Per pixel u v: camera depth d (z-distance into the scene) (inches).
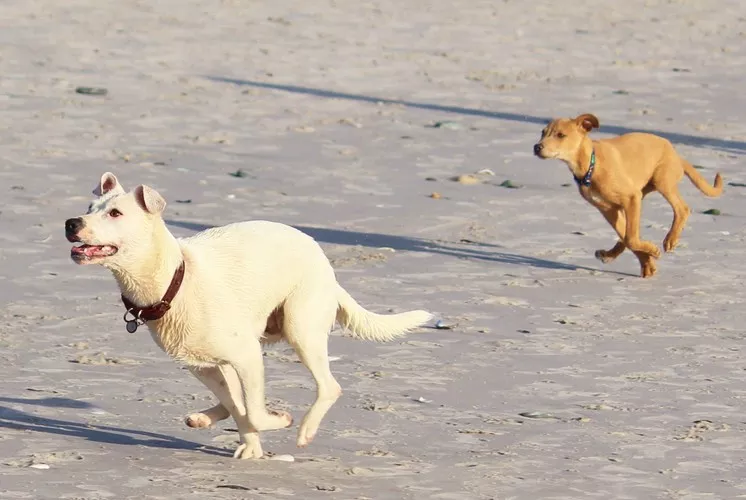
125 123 906.7
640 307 542.3
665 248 616.7
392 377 438.6
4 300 513.3
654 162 612.1
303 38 1360.7
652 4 1739.7
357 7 1585.9
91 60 1161.4
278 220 673.6
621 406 414.9
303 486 329.1
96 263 335.0
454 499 323.9
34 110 929.5
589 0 1738.4
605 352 476.4
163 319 343.9
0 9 1407.5
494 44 1387.8
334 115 981.2
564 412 406.9
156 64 1164.5
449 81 1162.6
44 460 338.3
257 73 1148.5
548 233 669.9
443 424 391.2
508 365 457.1
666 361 467.2
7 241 602.2
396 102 1047.6
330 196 729.6
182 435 374.0
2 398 399.5
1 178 729.6
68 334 473.7
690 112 1054.4
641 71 1261.1
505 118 996.6
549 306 539.5
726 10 1720.0
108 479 325.1
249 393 349.7
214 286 347.3
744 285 582.6
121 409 395.5
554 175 802.8
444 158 841.5
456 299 544.4
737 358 473.4
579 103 1081.4
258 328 361.4
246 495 318.3
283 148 855.1
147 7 1494.8
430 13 1574.8
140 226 337.1
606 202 600.7
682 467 357.7
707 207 733.9
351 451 363.3
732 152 898.7
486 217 696.4
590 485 339.6
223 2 1560.0
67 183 727.7
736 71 1280.8
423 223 679.1
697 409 413.7
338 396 366.9
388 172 794.8
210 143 859.4
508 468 351.6
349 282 563.2
